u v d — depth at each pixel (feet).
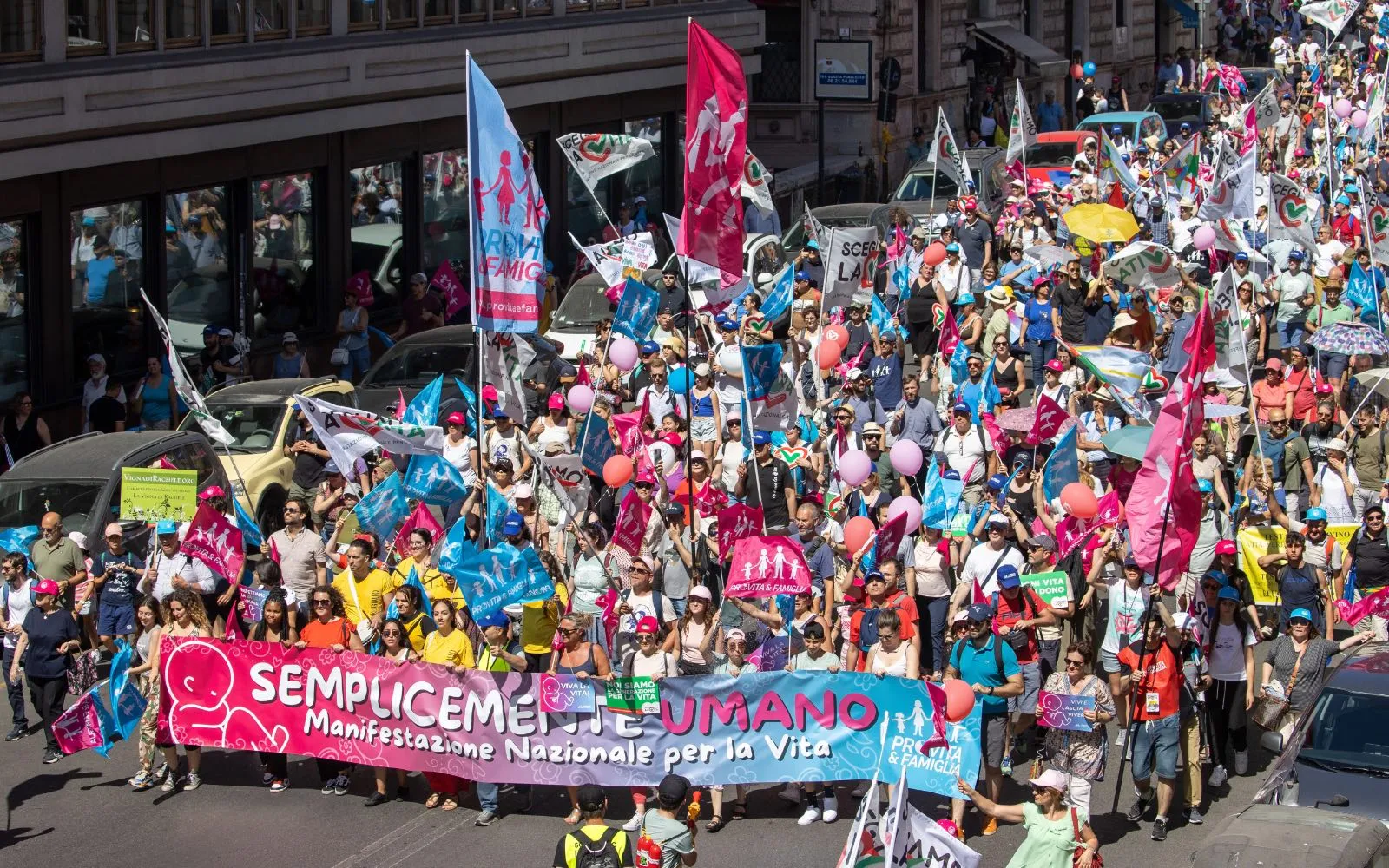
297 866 88.58
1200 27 384.68
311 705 96.12
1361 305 168.25
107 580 110.83
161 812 96.22
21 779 101.65
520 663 94.32
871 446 122.31
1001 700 89.66
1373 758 82.12
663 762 92.63
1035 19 393.09
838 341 143.13
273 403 141.18
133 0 161.58
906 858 71.15
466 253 221.25
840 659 103.65
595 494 138.21
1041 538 102.78
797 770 91.71
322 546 111.86
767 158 322.96
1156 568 88.17
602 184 245.86
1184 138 287.69
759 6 321.11
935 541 106.42
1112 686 89.20
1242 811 80.48
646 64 248.32
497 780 94.12
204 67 167.12
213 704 97.09
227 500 126.31
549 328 181.16
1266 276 188.85
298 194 189.06
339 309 194.80
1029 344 175.83
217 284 177.99
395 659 94.94
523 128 225.56
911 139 337.31
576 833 76.38
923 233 204.23
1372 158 261.44
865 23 317.22
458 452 127.85
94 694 98.53
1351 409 149.89
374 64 192.13
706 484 116.98
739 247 108.06
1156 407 127.65
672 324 160.97
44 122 148.87
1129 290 175.63
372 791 99.45
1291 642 94.99
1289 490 127.75
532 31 220.43
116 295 164.45
